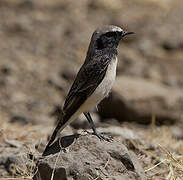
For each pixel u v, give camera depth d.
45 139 11.77
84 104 9.63
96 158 8.83
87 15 24.20
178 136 14.09
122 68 19.70
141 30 22.62
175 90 17.73
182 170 9.92
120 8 24.78
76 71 19.36
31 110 16.97
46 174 8.74
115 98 15.95
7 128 13.04
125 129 12.09
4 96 17.75
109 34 9.88
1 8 24.50
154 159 10.76
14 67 19.44
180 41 21.81
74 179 8.55
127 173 8.80
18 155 10.34
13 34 22.16
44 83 18.78
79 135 9.43
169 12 24.44
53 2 25.52
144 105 16.03
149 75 19.34
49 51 21.00
